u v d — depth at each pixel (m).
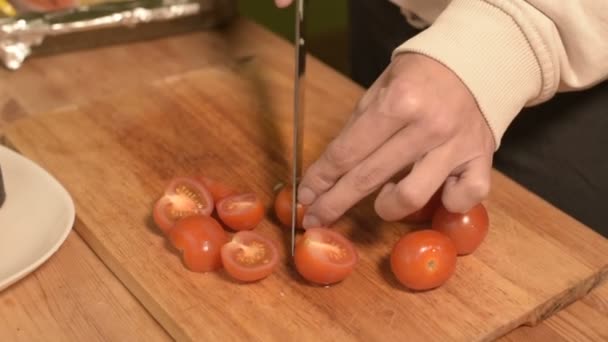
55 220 0.52
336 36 0.98
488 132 0.48
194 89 0.66
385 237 0.53
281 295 0.48
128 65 0.71
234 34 0.75
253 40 0.74
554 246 0.52
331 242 0.49
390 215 0.48
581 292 0.50
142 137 0.60
